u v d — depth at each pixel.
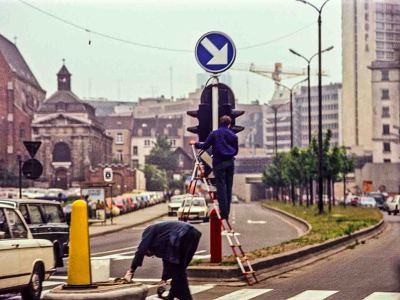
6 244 13.71
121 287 11.10
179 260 11.84
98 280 11.41
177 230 11.84
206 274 16.56
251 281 16.64
